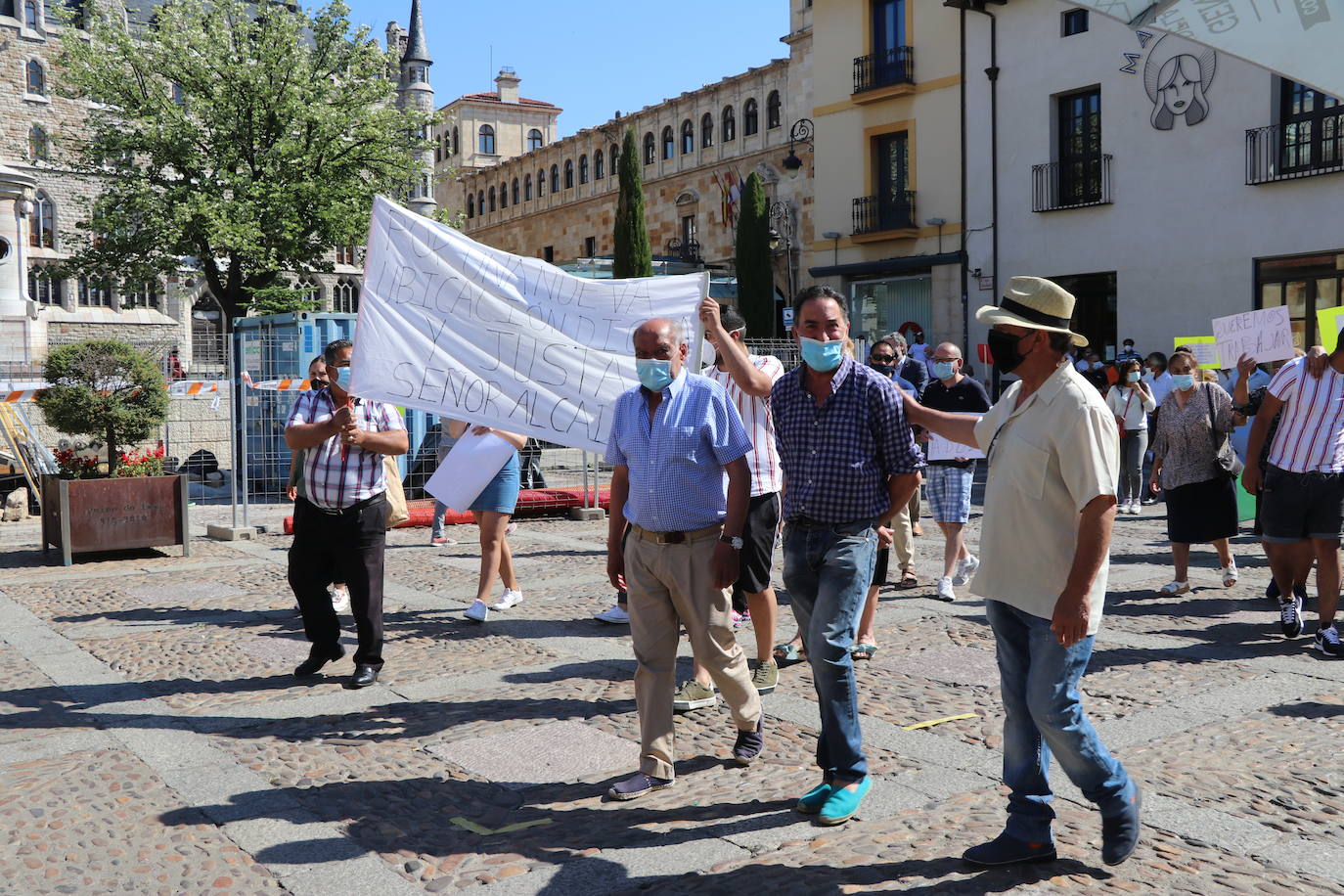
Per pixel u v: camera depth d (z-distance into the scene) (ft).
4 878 11.34
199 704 17.74
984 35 84.28
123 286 93.76
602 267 114.83
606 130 153.28
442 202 200.95
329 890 11.09
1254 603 25.43
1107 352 77.61
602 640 22.13
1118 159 76.48
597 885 11.12
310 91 91.97
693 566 13.70
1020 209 82.58
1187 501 26.16
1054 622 10.36
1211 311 72.13
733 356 15.49
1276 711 16.71
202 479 50.19
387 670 19.83
